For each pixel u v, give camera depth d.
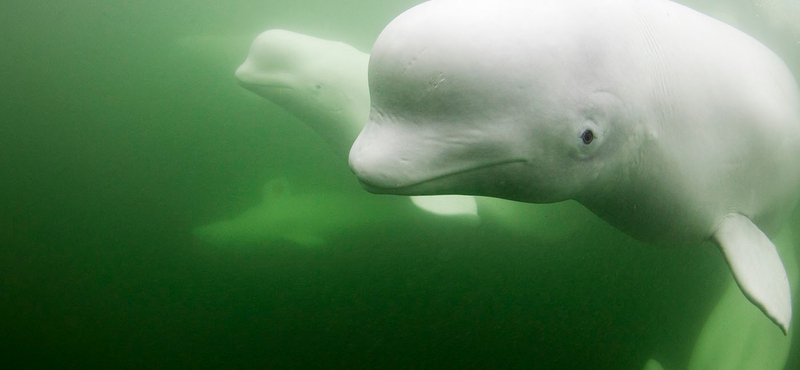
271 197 5.88
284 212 5.68
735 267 3.36
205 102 7.24
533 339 4.51
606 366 4.34
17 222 6.26
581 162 2.65
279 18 8.78
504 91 2.24
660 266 4.85
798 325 4.79
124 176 6.62
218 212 5.96
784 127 3.73
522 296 4.73
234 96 7.02
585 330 4.55
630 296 4.75
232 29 8.83
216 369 4.57
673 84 3.05
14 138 7.43
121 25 9.57
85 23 9.81
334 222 5.49
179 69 7.93
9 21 9.98
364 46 7.65
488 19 2.27
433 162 2.33
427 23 2.25
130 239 5.87
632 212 3.53
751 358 4.50
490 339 4.52
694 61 3.23
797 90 4.30
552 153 2.49
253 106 6.79
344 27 8.36
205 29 8.94
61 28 9.74
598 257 4.85
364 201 5.60
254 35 8.44
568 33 2.44
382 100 2.39
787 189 4.03
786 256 4.98
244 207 5.96
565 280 4.78
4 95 8.27
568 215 4.95
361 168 2.36
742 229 3.66
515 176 2.51
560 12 2.48
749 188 3.72
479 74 2.20
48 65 8.88
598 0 2.76
